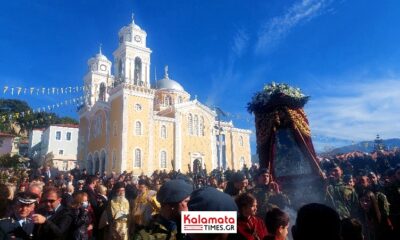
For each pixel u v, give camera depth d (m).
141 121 51.09
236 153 64.50
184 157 55.34
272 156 9.38
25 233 5.23
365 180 10.12
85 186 10.25
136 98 51.53
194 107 59.09
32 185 5.68
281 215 4.48
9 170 27.64
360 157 17.70
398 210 8.68
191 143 56.94
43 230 5.48
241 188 7.30
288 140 9.47
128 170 47.84
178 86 67.38
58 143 67.81
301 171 9.18
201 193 2.89
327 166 15.94
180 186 3.63
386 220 8.29
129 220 8.48
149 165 50.25
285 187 8.99
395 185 9.08
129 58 57.66
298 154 9.30
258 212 6.87
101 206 9.32
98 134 55.03
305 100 9.68
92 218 8.92
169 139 54.56
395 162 16.44
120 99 51.19
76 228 6.23
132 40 59.00
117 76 58.72
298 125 9.35
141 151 49.94
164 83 66.88
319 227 2.83
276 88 9.69
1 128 74.50
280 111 9.56
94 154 55.03
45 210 6.64
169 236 3.48
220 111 38.75
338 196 8.79
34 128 81.06
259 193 7.36
